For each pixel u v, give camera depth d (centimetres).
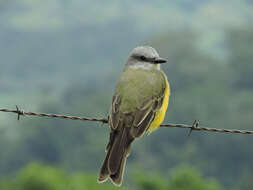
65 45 8856
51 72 8550
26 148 4397
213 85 5088
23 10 9881
